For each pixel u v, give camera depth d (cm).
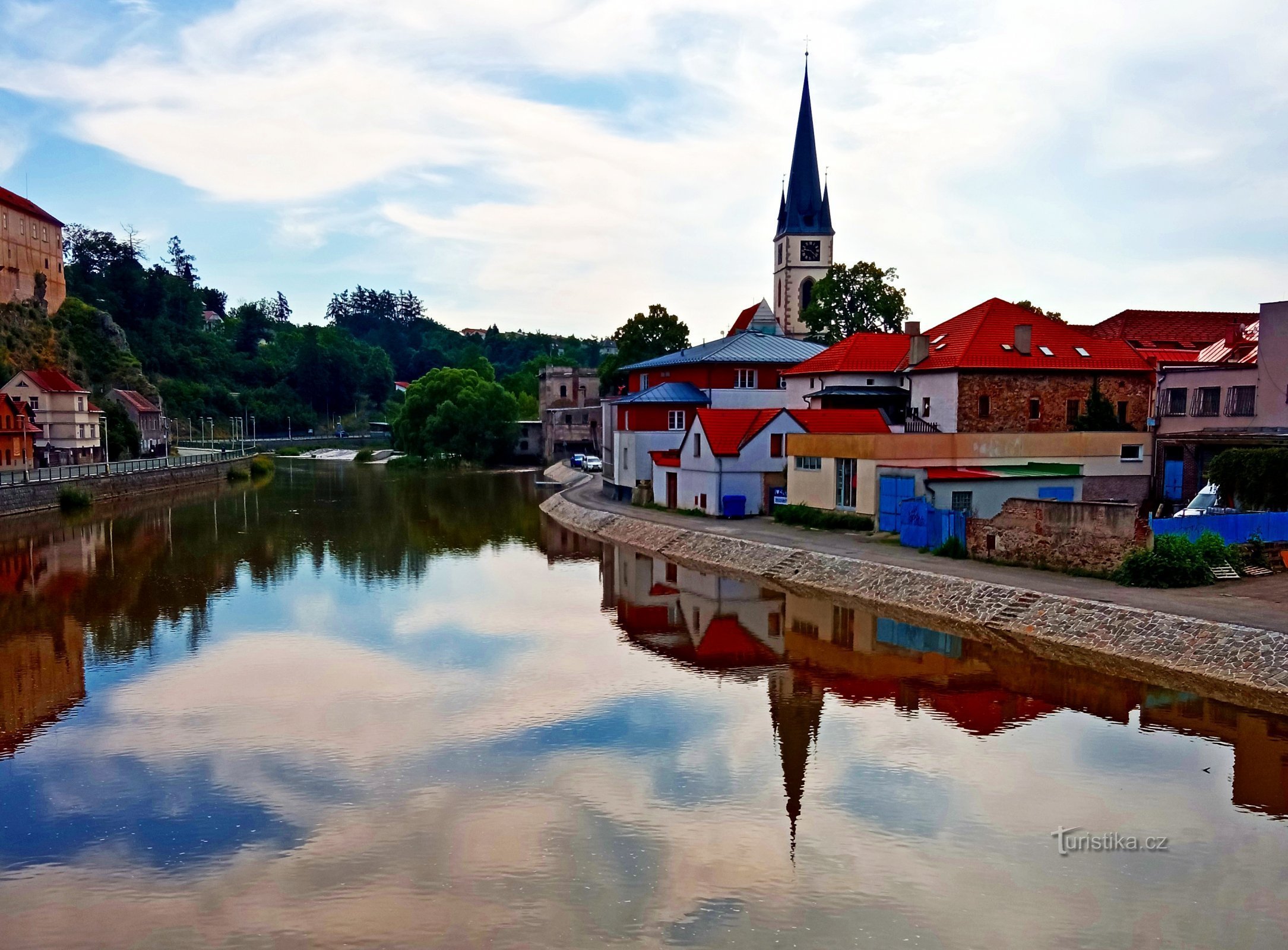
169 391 16025
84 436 9700
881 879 1466
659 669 2634
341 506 7156
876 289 9288
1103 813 1681
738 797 1769
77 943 1307
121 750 2019
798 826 1644
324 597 3656
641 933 1318
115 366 12350
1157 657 2442
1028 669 2544
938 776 1855
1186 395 4647
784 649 2831
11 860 1543
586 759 1956
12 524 5894
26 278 11475
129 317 16900
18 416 8044
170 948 1293
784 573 3834
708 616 3272
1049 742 2020
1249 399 4334
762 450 5100
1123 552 2994
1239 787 1783
